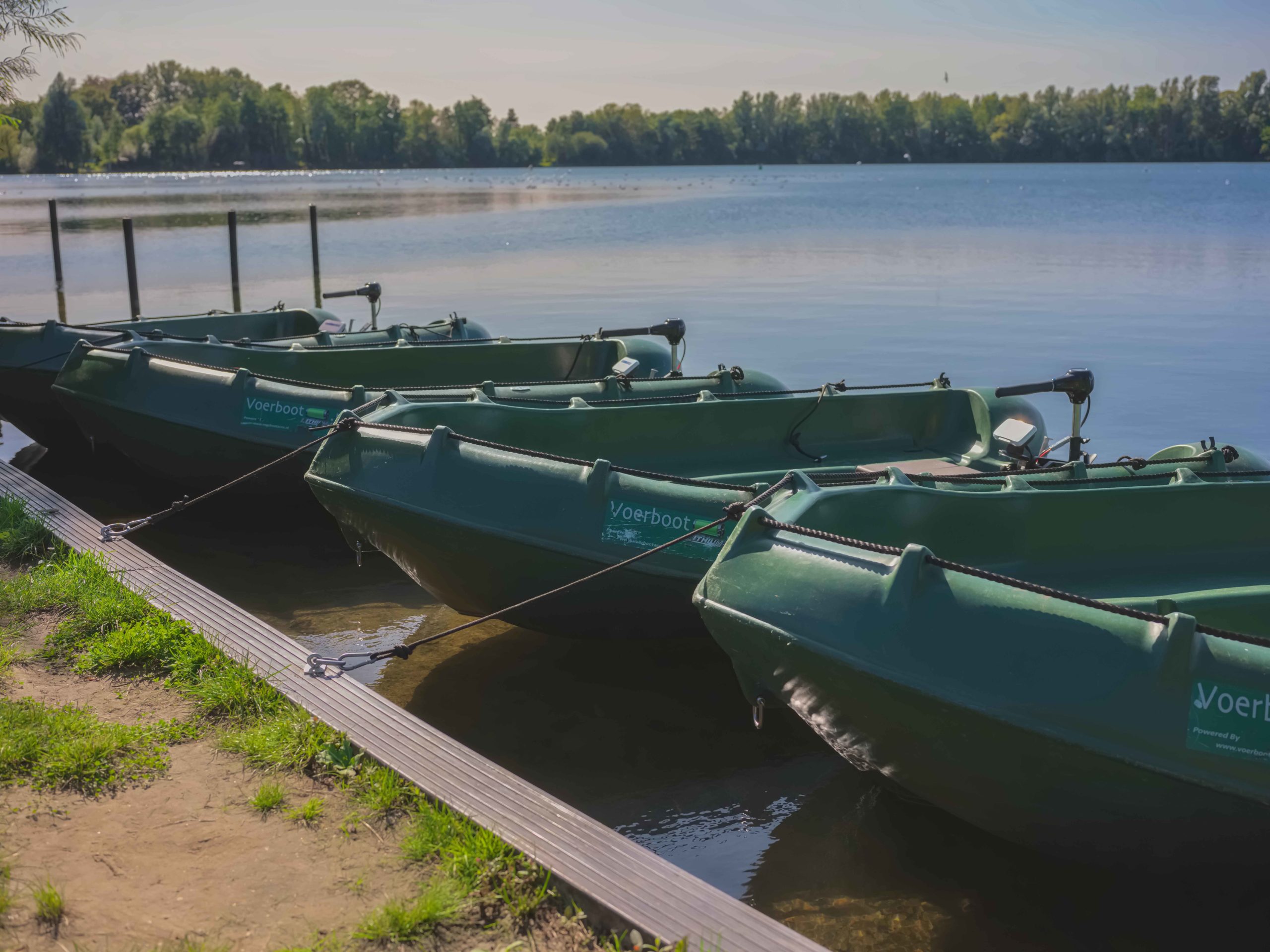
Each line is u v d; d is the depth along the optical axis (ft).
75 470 37.06
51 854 12.69
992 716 13.28
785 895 14.73
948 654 13.82
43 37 37.14
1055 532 20.88
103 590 20.39
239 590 25.91
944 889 14.94
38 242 124.77
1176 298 74.49
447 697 20.51
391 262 103.30
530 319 67.51
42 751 14.84
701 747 18.84
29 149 473.26
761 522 16.46
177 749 15.38
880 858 15.65
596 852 12.65
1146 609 18.19
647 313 70.08
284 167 575.38
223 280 89.56
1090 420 43.39
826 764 18.40
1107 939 13.98
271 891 12.19
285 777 14.64
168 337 36.37
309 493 29.66
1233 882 14.42
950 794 15.02
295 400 28.55
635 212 191.62
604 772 17.94
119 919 11.53
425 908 11.72
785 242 123.95
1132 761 12.77
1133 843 14.01
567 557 20.02
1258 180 343.05
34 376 36.55
